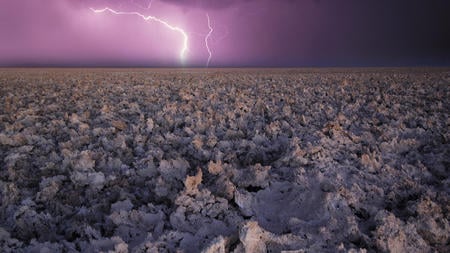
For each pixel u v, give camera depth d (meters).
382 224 2.78
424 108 9.05
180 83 18.84
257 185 3.90
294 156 4.57
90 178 4.12
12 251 2.79
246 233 2.52
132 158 5.02
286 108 8.68
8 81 22.50
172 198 3.61
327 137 5.53
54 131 6.77
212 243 2.44
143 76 28.52
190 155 5.29
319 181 3.82
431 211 3.08
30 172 4.65
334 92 13.09
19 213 3.35
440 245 2.73
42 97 12.53
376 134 6.26
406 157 4.98
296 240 2.62
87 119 7.92
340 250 2.48
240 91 13.15
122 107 9.87
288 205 3.38
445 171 4.41
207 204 3.36
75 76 29.72
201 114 8.17
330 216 3.00
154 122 7.55
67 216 3.46
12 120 8.01
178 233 2.85
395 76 25.16
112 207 3.46
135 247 2.64
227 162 4.88
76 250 2.81
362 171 4.19
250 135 6.34
